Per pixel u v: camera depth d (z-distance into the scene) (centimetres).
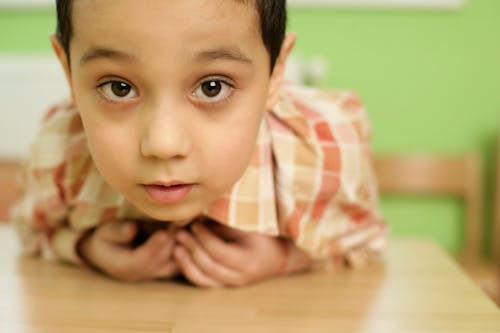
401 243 71
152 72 38
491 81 147
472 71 146
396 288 53
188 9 37
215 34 38
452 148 149
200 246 54
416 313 46
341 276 57
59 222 62
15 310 47
